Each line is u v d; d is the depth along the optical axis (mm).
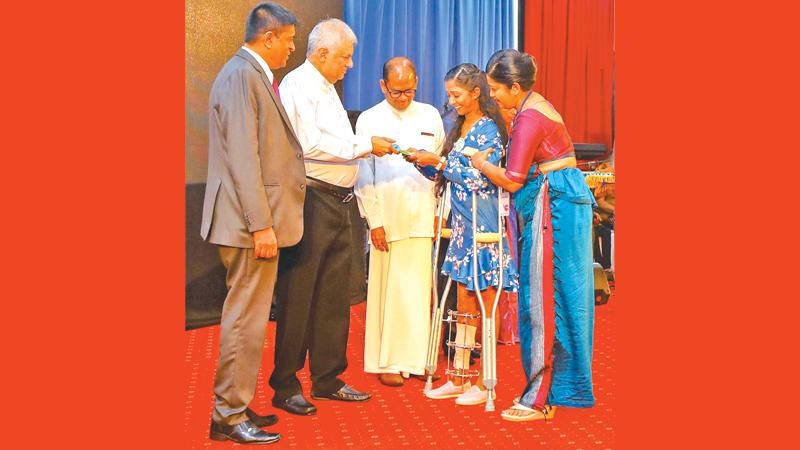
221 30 5773
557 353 3711
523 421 3715
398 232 4266
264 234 3281
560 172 3662
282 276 3803
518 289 3830
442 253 4527
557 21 7516
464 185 3850
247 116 3270
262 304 3396
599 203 6938
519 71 3623
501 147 3869
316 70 3760
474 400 3977
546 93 7492
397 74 4125
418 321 4281
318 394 4043
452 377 4105
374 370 4398
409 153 4000
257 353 3412
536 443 3445
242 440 3393
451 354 4641
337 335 3998
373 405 3969
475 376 4293
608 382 4395
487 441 3471
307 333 3861
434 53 6824
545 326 3695
